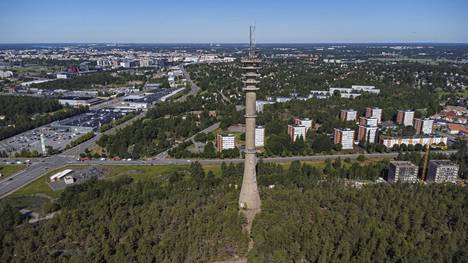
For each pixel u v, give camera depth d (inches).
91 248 6811.0
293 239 6850.4
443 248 6638.8
